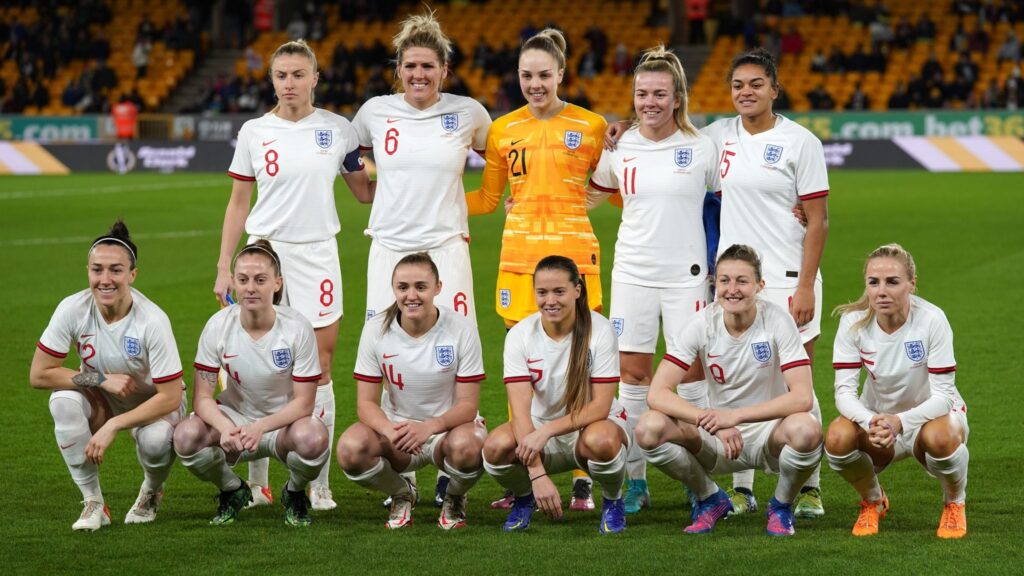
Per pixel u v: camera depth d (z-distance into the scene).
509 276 6.92
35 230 18.89
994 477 6.92
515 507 6.12
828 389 9.12
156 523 6.17
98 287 5.95
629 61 33.22
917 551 5.58
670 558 5.50
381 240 7.05
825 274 14.21
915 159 27.73
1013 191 22.73
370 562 5.47
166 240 17.81
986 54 31.53
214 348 6.15
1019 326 11.14
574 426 5.96
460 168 7.06
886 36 32.75
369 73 33.78
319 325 6.99
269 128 6.99
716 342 6.10
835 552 5.58
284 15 37.84
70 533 5.95
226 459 6.13
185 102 35.00
